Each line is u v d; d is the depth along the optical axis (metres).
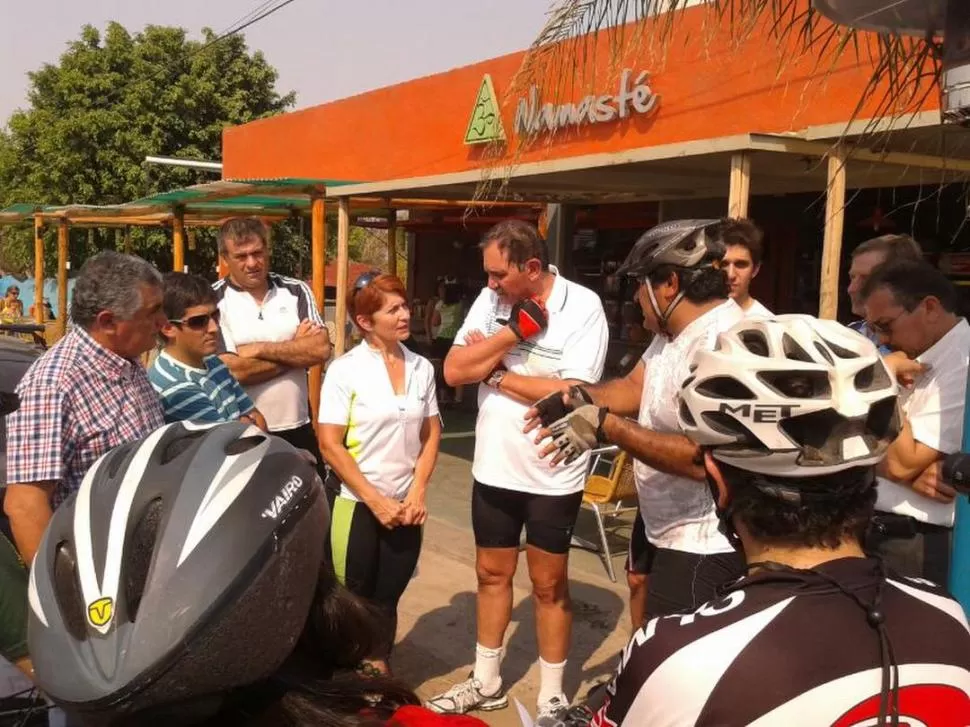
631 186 8.13
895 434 1.43
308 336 4.41
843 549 1.41
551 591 3.73
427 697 4.13
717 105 6.93
